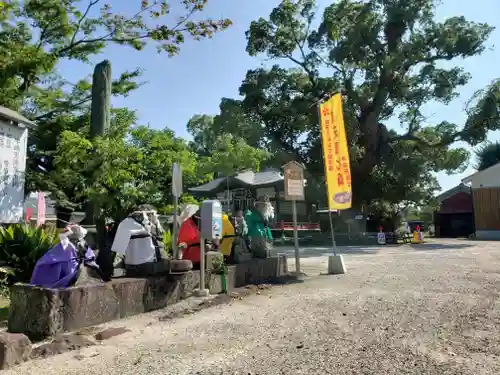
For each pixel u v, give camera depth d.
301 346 4.34
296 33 31.38
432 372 3.50
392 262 12.98
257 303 6.82
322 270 11.48
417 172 29.58
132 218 7.00
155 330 5.26
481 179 32.91
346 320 5.41
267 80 31.97
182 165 9.95
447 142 30.05
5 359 3.98
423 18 28.84
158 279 6.61
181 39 11.14
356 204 31.89
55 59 13.83
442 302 6.37
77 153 8.72
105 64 11.22
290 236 29.89
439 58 29.69
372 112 31.27
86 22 14.65
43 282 5.49
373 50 28.98
